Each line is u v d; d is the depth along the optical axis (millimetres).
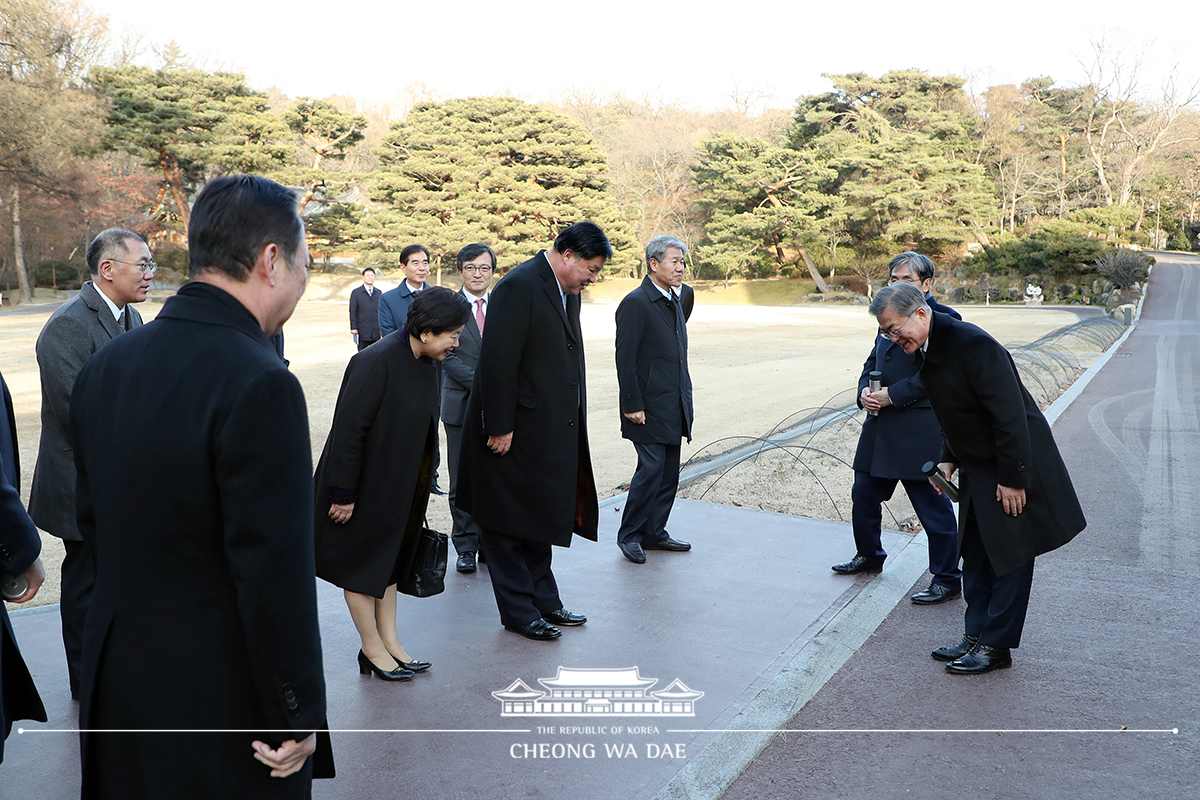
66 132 37219
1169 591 4355
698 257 58906
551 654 3574
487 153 49438
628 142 59625
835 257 56250
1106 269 44656
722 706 3102
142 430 1494
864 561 4578
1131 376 14523
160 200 52250
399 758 2744
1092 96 66062
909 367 4246
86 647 1569
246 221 1563
